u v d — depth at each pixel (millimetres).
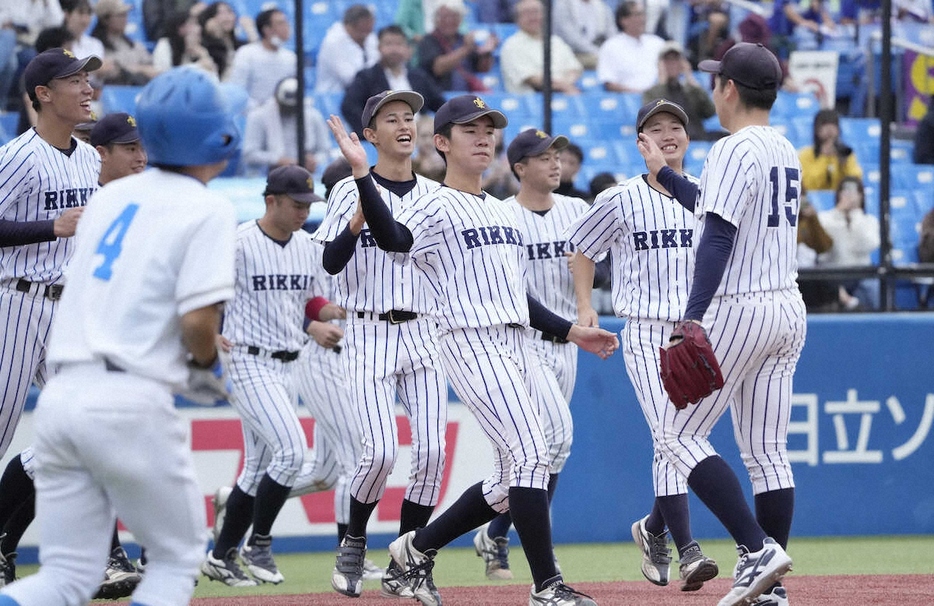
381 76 33062
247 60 33469
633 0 36094
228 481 28188
